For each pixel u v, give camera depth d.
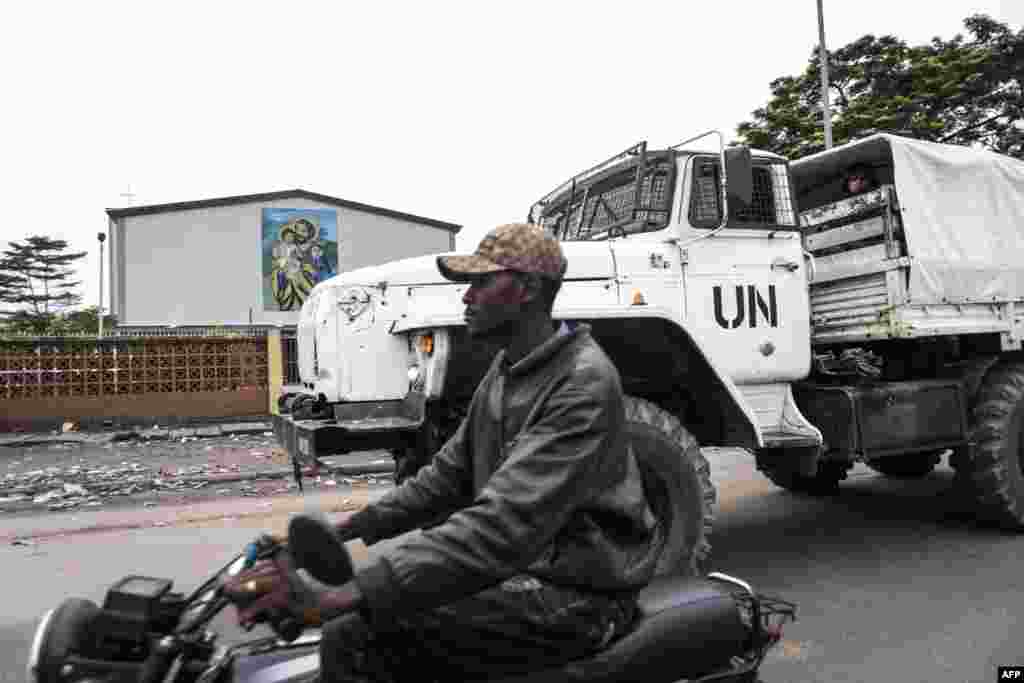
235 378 15.45
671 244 4.78
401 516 2.12
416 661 1.74
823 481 7.24
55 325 41.91
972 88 19.84
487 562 1.58
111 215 28.97
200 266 29.80
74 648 1.64
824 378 5.62
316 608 1.52
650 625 1.92
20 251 69.19
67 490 8.38
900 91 20.67
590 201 5.64
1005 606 4.10
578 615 1.76
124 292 29.05
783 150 20.56
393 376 4.45
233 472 9.45
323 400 4.51
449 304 4.52
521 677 1.74
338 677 1.71
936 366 6.03
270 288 30.59
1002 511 5.55
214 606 1.67
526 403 1.85
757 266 5.01
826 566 4.96
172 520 6.82
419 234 33.03
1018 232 5.95
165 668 1.61
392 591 1.53
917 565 4.91
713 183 4.95
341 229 31.66
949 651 3.53
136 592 1.69
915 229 5.36
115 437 13.06
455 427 4.33
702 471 4.30
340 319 4.43
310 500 7.72
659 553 4.18
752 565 5.04
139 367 14.79
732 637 2.03
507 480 1.66
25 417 13.99
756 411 5.04
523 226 1.94
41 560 5.44
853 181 5.82
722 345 4.84
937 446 5.51
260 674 1.87
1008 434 5.55
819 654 3.54
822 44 14.68
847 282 5.70
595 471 1.71
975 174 5.75
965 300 5.55
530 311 1.93
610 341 4.48
